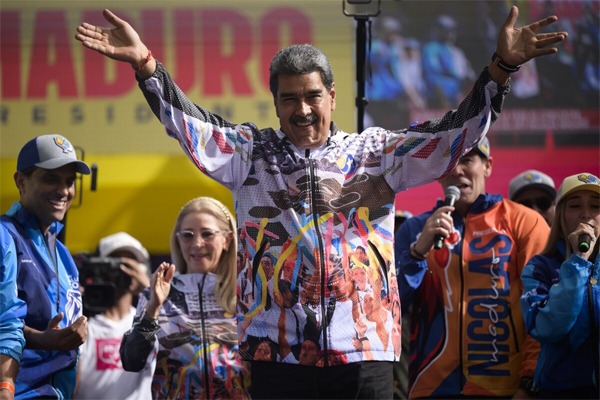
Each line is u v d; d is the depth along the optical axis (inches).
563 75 849.5
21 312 352.8
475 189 434.9
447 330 416.2
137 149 803.4
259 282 295.4
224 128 308.0
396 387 456.4
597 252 386.3
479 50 837.2
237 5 820.0
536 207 499.2
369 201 302.4
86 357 470.0
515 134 837.8
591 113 846.5
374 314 293.9
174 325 414.6
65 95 816.9
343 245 295.0
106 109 815.7
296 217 296.2
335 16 812.6
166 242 751.7
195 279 425.4
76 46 820.6
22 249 373.1
